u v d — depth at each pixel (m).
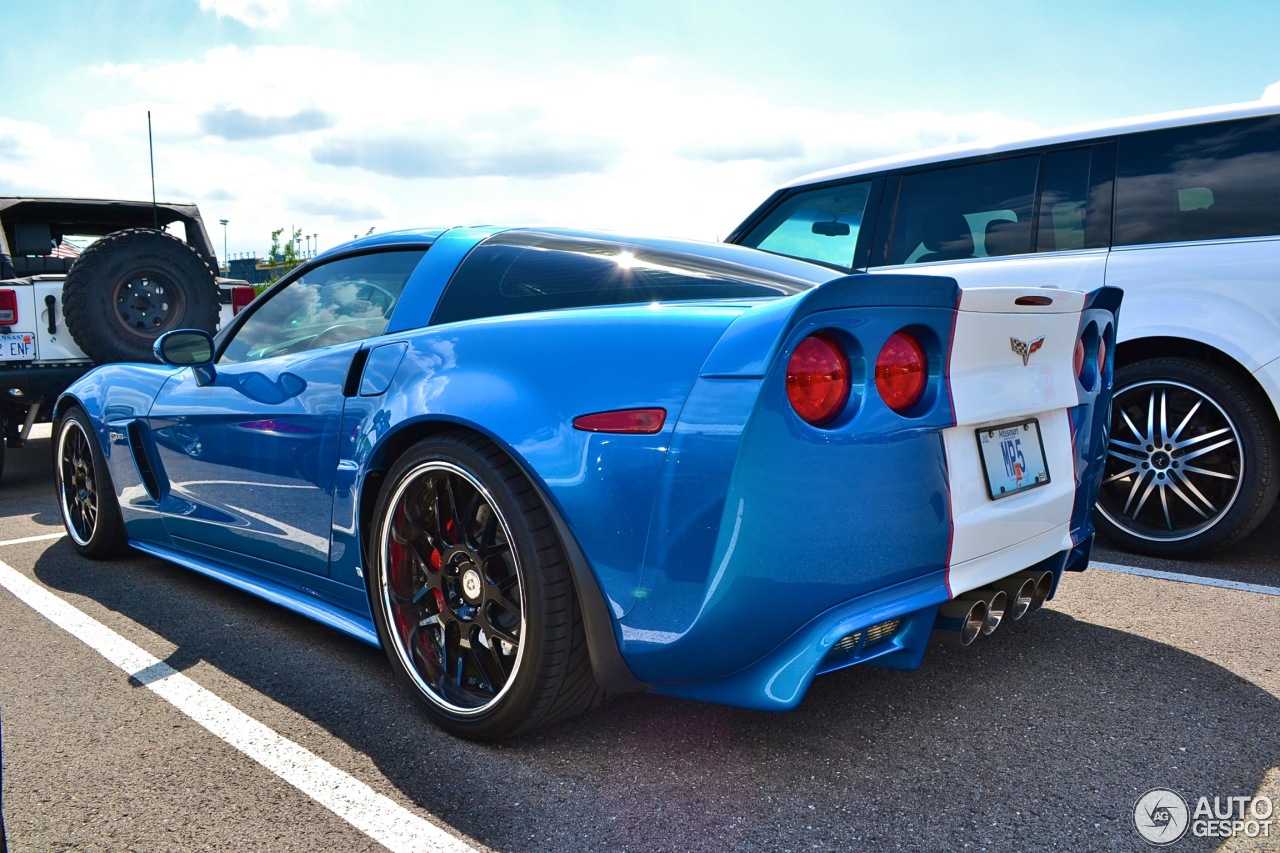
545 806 1.80
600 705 2.12
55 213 6.93
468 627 2.08
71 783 1.92
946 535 1.87
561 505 1.82
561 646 1.89
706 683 1.83
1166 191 3.48
